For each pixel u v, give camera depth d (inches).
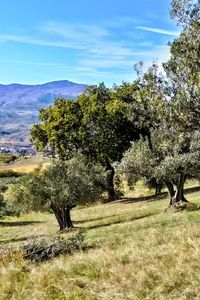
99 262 453.4
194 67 497.7
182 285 345.1
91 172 1443.2
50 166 1402.6
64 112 2230.6
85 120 2140.7
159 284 356.2
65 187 1333.7
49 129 2240.4
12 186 1398.9
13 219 2048.5
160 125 577.6
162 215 1198.3
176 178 1381.6
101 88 2268.7
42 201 1362.0
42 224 1744.6
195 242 467.2
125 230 982.4
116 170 1514.5
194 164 1299.2
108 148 2169.0
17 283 396.2
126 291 354.9
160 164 1370.6
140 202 1862.7
